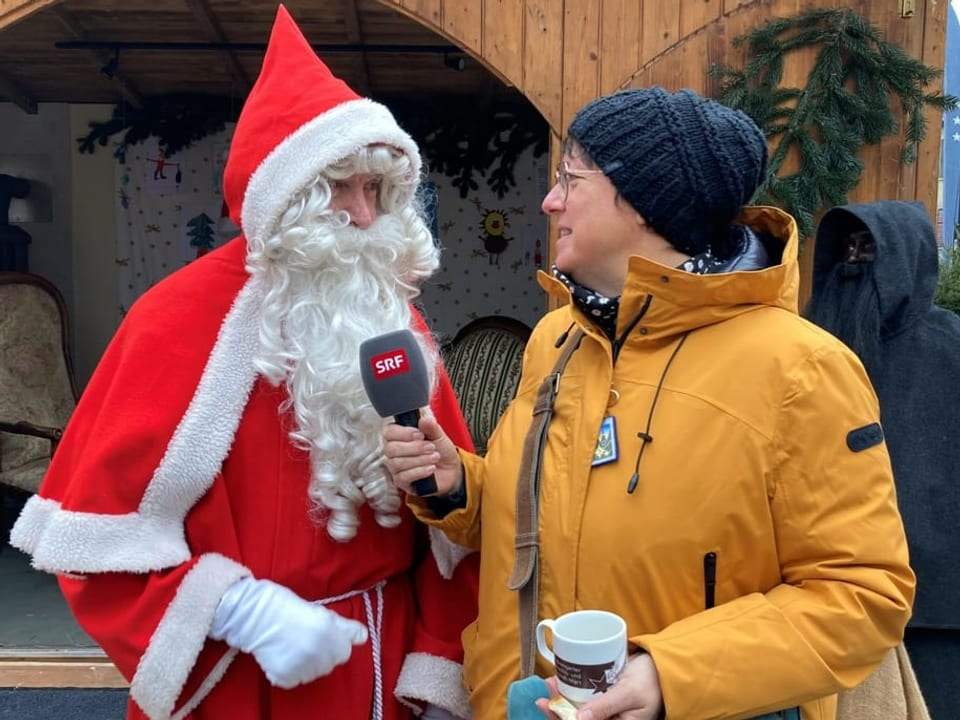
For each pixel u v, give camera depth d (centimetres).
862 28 250
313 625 117
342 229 130
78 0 354
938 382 147
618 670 89
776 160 251
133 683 118
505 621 114
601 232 105
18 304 424
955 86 396
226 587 117
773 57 253
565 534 105
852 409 95
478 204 541
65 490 128
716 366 100
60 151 522
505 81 265
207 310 127
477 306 551
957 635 145
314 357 126
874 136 254
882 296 150
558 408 113
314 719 126
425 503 127
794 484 95
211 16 369
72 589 122
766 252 107
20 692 262
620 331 106
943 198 415
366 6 354
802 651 90
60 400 432
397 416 116
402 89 489
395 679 135
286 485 127
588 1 261
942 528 141
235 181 128
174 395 122
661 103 102
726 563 97
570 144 109
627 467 102
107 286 534
